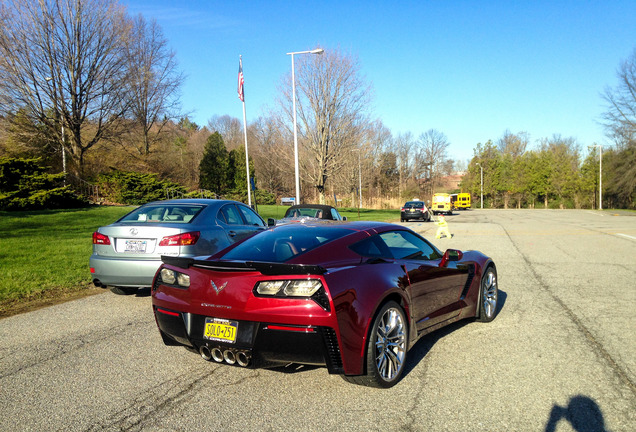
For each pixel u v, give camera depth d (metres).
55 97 31.06
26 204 21.78
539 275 8.80
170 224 6.46
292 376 3.80
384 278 3.60
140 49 40.94
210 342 3.37
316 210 13.59
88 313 6.04
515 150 102.12
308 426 2.91
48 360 4.25
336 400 3.31
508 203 86.88
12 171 22.36
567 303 6.40
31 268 8.91
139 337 4.97
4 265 9.18
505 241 15.97
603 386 3.50
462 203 72.88
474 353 4.32
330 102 31.89
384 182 91.38
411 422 2.95
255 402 3.29
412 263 4.17
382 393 3.43
